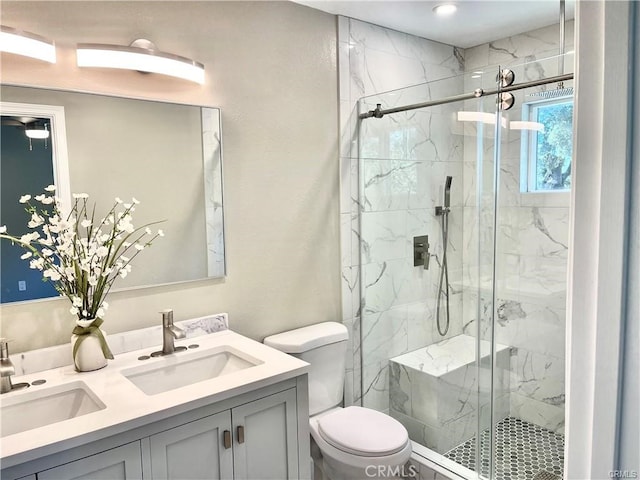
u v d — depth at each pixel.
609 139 0.40
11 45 1.51
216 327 2.08
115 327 1.83
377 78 2.70
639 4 0.38
